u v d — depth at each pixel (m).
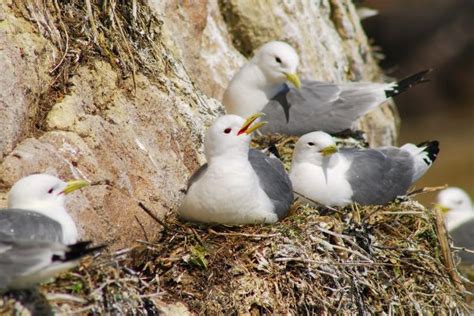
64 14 11.80
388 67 36.56
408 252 12.34
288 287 10.89
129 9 12.84
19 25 10.88
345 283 11.32
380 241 12.42
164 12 14.44
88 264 9.36
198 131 13.07
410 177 14.12
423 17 36.38
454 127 35.59
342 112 15.69
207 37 15.94
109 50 12.05
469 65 36.69
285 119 15.34
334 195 13.07
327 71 18.09
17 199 9.52
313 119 15.47
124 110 11.62
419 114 36.59
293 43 17.19
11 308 8.59
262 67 15.26
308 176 13.04
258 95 15.37
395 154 14.27
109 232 10.50
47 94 10.87
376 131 19.28
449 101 36.81
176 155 12.29
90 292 9.14
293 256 11.11
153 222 11.20
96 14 12.20
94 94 11.37
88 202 10.34
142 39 12.95
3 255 8.38
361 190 13.28
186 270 10.76
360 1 22.81
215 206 11.34
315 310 11.00
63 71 11.14
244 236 11.29
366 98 15.96
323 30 18.38
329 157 13.23
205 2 15.43
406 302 11.89
